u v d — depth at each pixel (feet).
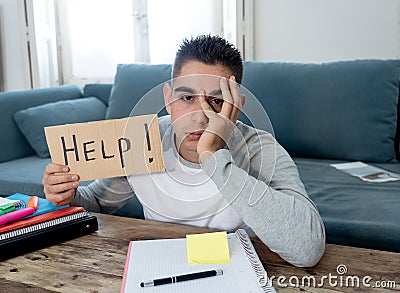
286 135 7.04
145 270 2.36
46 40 10.60
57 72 10.80
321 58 8.58
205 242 2.60
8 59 10.89
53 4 10.53
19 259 2.57
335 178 5.80
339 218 4.57
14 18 10.59
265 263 2.48
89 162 2.87
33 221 2.80
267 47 8.93
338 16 8.34
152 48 9.90
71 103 8.43
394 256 2.53
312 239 2.49
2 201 3.02
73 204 3.29
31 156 8.04
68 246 2.74
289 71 7.13
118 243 2.78
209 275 2.27
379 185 5.45
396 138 6.80
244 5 8.84
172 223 3.10
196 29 9.53
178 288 2.16
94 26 10.33
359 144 6.64
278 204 2.59
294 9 8.61
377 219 4.46
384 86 6.64
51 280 2.31
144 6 9.75
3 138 7.68
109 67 10.39
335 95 6.79
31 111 7.88
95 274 2.36
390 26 8.04
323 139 6.83
